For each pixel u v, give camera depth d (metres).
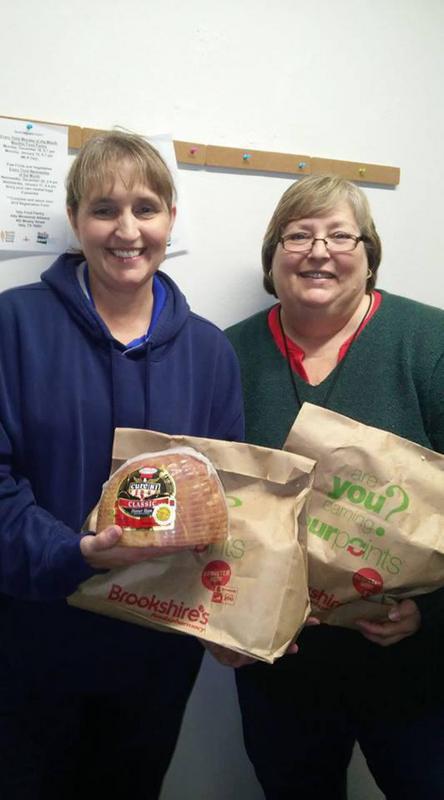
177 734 1.06
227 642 0.72
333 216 0.98
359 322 1.05
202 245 1.20
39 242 1.09
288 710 1.08
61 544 0.73
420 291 1.37
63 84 1.06
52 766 0.97
